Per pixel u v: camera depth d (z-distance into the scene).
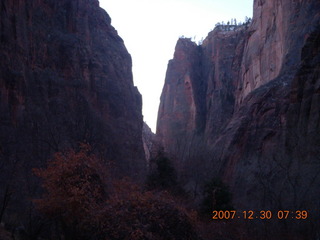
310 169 30.48
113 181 20.98
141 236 15.84
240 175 39.66
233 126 49.84
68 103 48.34
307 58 39.31
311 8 51.31
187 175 41.78
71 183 18.33
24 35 44.78
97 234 16.53
